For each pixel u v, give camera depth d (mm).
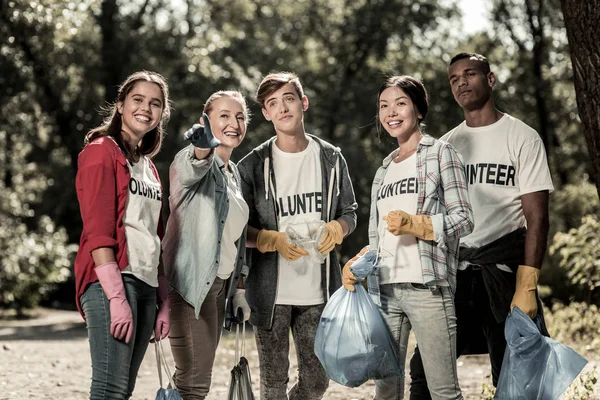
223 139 4773
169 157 27219
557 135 33000
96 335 3949
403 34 31406
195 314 4480
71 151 27641
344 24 31375
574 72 5426
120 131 4219
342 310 4590
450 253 4520
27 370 8852
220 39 28828
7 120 27578
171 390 4344
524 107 31656
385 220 4449
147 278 4102
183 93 27016
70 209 35375
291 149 5098
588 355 8305
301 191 5078
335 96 30531
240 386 4801
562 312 9820
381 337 4531
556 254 14047
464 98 5066
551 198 19094
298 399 5148
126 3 27250
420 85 4703
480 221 4934
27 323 21375
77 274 4020
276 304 5035
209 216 4512
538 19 30109
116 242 3969
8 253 23594
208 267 4480
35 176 34625
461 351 5043
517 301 4648
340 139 29406
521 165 4895
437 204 4500
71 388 7770
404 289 4512
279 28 31828
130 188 4098
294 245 4816
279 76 5066
